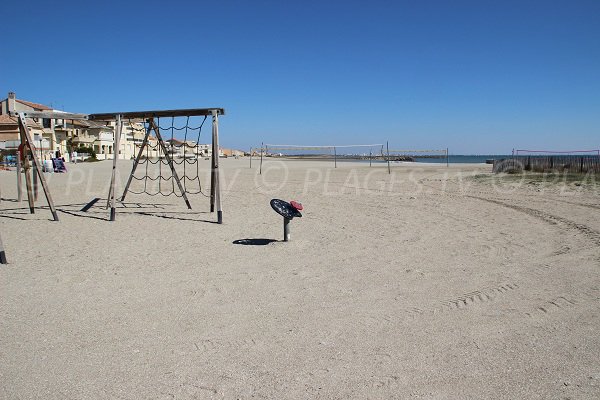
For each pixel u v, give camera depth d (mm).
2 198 14930
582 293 4746
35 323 4141
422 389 2945
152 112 10672
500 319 4086
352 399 2844
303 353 3473
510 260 6176
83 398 2902
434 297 4711
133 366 3303
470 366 3238
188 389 2980
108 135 62531
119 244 7672
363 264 6117
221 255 6781
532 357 3357
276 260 6418
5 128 41594
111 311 4430
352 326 3979
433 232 8375
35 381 3115
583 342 3594
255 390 2957
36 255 6852
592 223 8797
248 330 3924
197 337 3791
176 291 5035
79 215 11203
